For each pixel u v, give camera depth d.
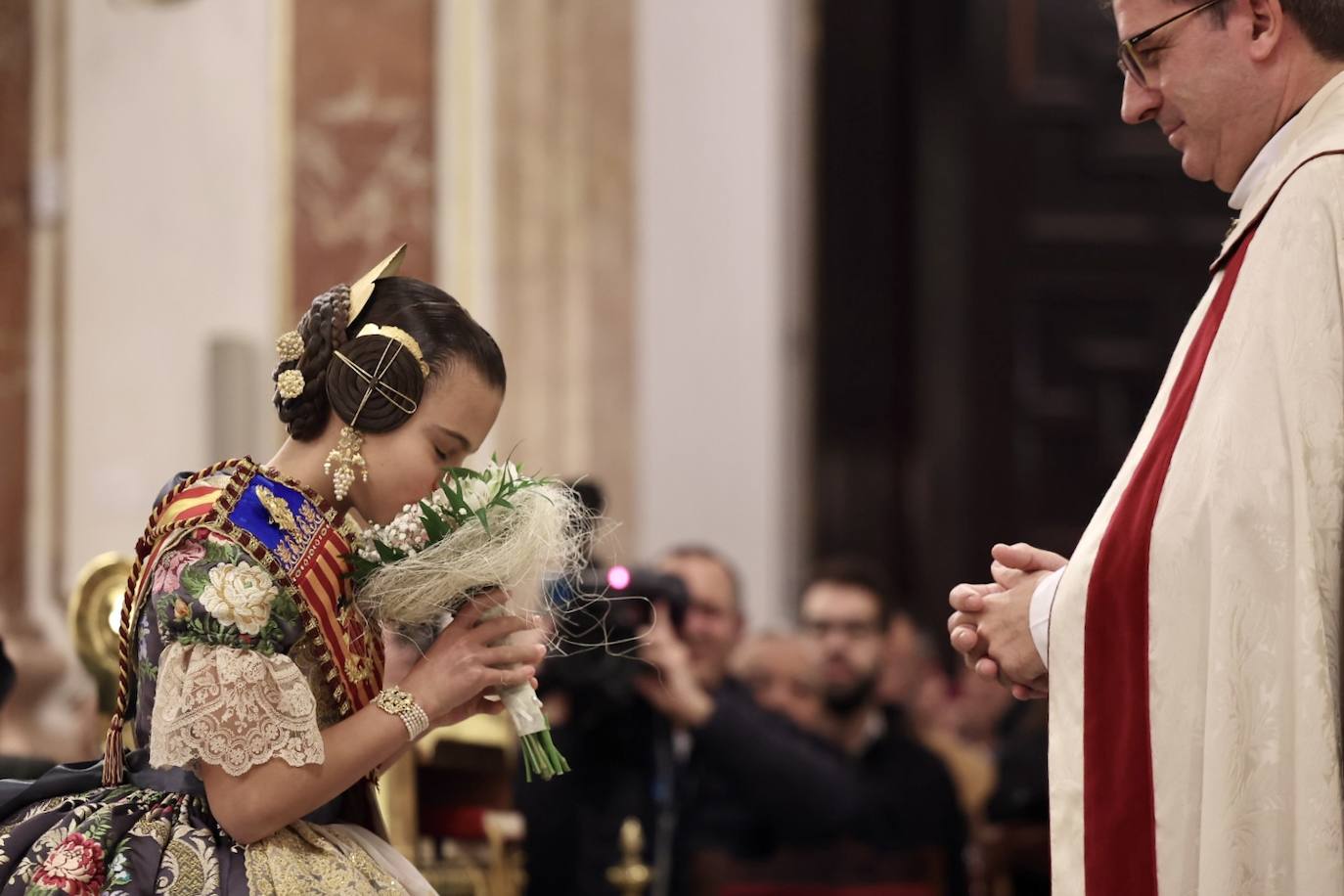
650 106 21.61
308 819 6.20
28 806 6.24
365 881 6.01
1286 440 5.77
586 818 10.90
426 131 18.77
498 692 6.27
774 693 14.98
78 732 11.52
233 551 5.88
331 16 18.64
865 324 22.64
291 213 18.50
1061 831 5.95
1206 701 5.75
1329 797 5.56
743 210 21.89
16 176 19.05
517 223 19.20
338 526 6.20
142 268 18.98
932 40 22.77
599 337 19.64
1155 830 5.79
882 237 22.70
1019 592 6.40
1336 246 5.88
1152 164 22.70
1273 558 5.71
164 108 19.02
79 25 19.23
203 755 5.71
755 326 21.86
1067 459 22.72
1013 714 13.46
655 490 21.28
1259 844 5.62
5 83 19.02
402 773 8.66
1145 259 22.72
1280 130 6.20
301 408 6.16
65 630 18.73
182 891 5.77
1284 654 5.67
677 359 21.52
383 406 6.05
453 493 6.09
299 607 5.93
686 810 11.27
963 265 22.69
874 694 12.70
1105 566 5.99
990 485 22.62
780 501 21.89
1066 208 22.77
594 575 8.83
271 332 18.52
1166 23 6.24
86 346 19.05
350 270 18.58
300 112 18.53
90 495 18.94
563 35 19.50
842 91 22.70
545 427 19.39
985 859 12.45
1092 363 22.70
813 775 11.24
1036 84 22.80
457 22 18.86
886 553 22.66
